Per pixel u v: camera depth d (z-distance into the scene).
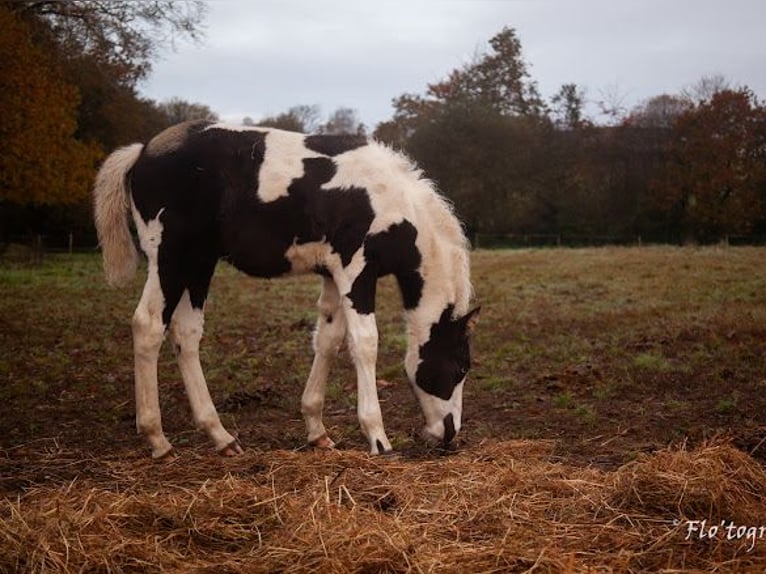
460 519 3.81
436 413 5.57
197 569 3.28
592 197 38.12
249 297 15.61
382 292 16.05
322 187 5.33
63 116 26.48
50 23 27.86
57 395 7.44
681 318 11.16
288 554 3.37
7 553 3.38
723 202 35.34
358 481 4.29
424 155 37.91
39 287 16.84
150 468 4.88
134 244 5.65
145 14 25.03
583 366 8.23
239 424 6.57
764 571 3.21
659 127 38.34
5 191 26.28
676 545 3.49
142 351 5.24
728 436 5.41
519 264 21.44
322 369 5.76
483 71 45.84
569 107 42.81
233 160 5.32
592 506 3.95
